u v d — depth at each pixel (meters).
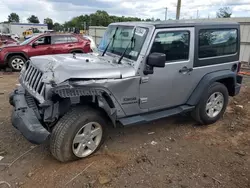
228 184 2.95
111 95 3.32
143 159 3.40
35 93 3.26
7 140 3.77
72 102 3.11
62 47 10.42
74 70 3.06
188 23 3.94
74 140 3.11
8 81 7.96
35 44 10.12
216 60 4.43
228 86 4.87
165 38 3.68
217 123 4.75
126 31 3.95
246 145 3.91
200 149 3.75
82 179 2.93
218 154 3.62
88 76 3.09
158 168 3.21
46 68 3.29
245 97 6.53
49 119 3.00
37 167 3.14
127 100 3.52
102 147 3.67
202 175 3.10
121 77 3.35
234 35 4.65
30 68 3.77
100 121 3.31
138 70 3.49
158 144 3.86
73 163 3.24
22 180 2.88
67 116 3.09
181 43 3.89
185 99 4.27
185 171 3.17
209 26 4.19
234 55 4.73
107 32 4.56
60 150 3.04
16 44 10.34
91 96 3.20
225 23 4.47
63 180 2.90
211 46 4.30
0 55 9.73
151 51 3.55
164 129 4.43
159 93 3.84
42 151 3.51
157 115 3.90
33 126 2.89
